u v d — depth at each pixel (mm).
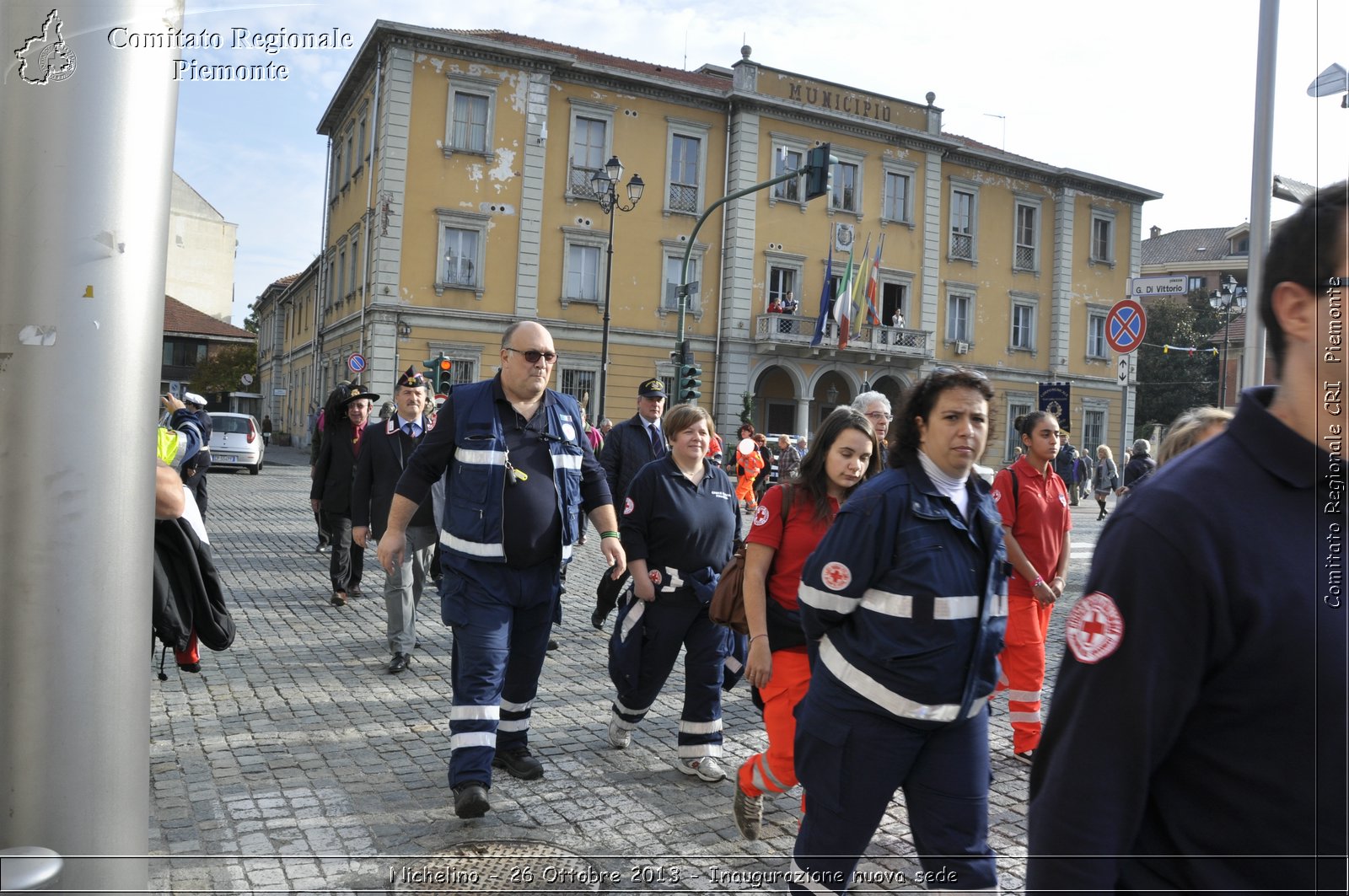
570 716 5551
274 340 55812
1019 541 4895
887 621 2613
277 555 11680
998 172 37656
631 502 4637
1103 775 1340
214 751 4719
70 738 1751
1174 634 1311
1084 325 39500
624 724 4879
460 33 28500
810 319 33219
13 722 1726
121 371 1782
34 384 1720
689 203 32344
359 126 31594
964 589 2633
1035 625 4871
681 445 4652
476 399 4223
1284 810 1305
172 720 5215
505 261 29641
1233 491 1330
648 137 31641
